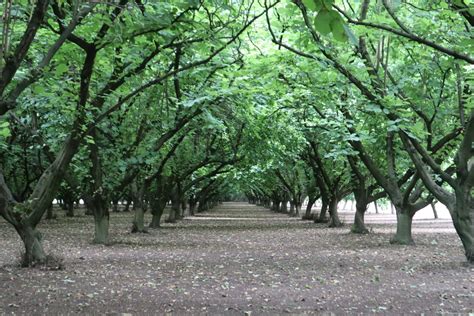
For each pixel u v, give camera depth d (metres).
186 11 10.29
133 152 18.28
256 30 15.15
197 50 12.55
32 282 10.33
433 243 19.80
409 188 18.62
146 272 12.09
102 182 18.50
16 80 12.12
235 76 14.96
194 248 17.97
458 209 13.10
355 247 18.36
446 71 14.16
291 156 28.11
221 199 98.25
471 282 10.71
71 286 10.01
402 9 13.22
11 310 7.90
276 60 14.03
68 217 40.47
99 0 9.22
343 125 16.39
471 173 12.63
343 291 9.84
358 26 11.30
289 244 19.70
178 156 26.12
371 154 21.42
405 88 15.34
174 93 17.94
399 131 13.40
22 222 12.13
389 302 8.80
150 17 9.56
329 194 31.31
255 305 8.57
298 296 9.35
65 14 10.35
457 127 15.60
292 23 12.22
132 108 17.92
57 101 13.09
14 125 19.38
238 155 26.84
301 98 16.77
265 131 23.23
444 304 8.62
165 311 8.05
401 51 15.71
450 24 11.99
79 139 12.16
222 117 18.62
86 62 11.25
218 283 10.70
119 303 8.58
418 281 10.91
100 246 18.05
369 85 14.29
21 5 9.40
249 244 19.66
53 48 8.32
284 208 55.53
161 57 13.55
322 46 11.48
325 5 2.95
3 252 15.69
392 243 19.53
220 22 11.20
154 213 29.05
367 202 25.22
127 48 12.73
